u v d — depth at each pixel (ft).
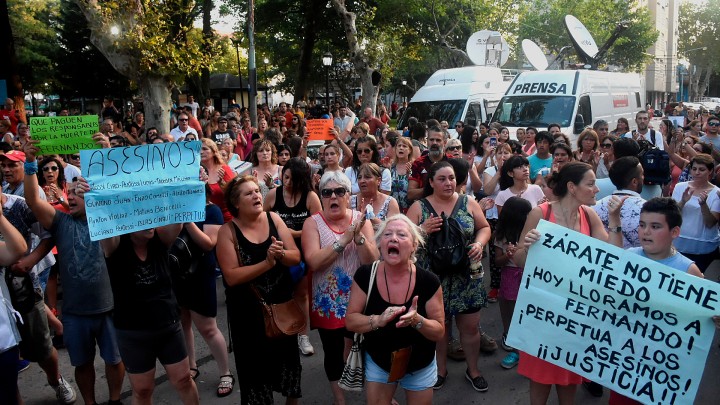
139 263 12.35
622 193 15.58
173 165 12.77
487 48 69.36
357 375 11.38
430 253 14.61
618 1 146.10
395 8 91.81
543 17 136.87
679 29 251.80
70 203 14.12
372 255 13.60
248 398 13.21
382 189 21.44
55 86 116.37
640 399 11.29
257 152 22.81
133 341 12.39
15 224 16.10
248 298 13.10
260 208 12.93
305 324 13.33
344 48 97.45
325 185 14.02
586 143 26.71
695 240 18.08
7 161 19.16
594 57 65.10
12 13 113.50
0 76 56.34
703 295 10.76
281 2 95.81
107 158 12.18
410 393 11.43
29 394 16.49
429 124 20.85
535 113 47.21
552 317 11.94
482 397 15.67
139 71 40.73
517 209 16.88
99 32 39.68
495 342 18.85
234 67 181.37
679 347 10.97
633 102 59.06
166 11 41.39
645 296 11.19
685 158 29.37
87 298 14.10
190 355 16.92
